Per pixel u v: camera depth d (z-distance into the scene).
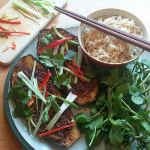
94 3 0.42
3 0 0.43
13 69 0.30
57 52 0.32
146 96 0.27
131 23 0.30
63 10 0.33
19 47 0.36
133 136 0.25
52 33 0.34
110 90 0.27
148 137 0.24
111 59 0.29
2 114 0.29
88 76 0.30
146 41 0.26
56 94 0.29
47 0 0.42
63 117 0.27
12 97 0.27
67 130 0.26
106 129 0.26
